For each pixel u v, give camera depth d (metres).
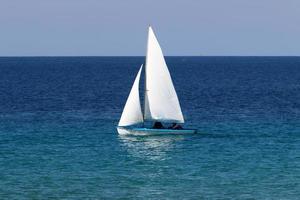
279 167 168.00
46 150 193.62
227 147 199.50
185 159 179.88
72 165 170.75
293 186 146.50
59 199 135.00
